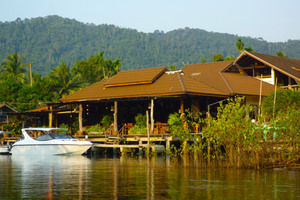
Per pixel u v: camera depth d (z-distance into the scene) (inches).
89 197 712.4
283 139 1018.1
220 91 1722.4
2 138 1942.7
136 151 1631.4
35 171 1062.4
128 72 1930.4
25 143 1572.3
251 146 1028.5
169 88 1638.8
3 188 798.5
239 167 1041.5
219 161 1099.9
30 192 757.3
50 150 1535.4
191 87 1651.1
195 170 1023.6
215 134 1075.9
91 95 1830.7
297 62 2346.2
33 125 2158.0
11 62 3964.1
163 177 916.0
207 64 2174.0
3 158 1496.1
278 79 2092.8
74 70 3782.0
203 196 716.7
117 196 719.1
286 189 770.2
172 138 1508.4
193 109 1710.1
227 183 832.9
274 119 1027.3
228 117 1046.4
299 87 1983.3
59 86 3479.3
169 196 717.9
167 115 1768.0
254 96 1847.9
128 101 1790.1
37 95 2733.8
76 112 1903.3
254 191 754.8
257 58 2094.0
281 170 999.0
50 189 784.9
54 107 2007.9
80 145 1517.0
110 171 1035.3
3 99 2689.5
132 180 880.9
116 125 1716.3
